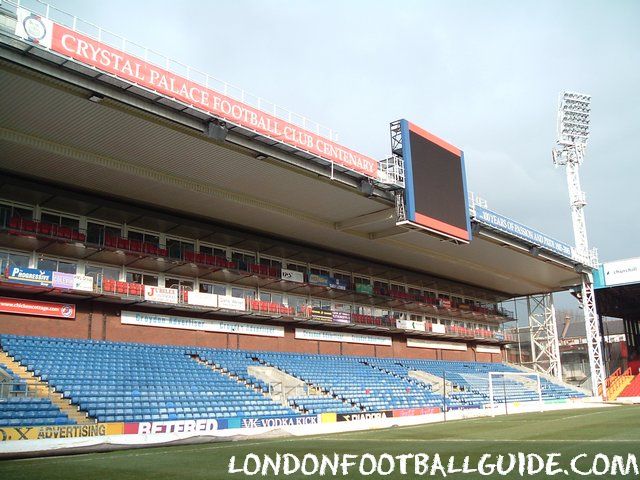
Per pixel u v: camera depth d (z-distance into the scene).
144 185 28.95
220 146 26.00
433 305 52.25
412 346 52.25
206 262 34.53
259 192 31.78
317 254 41.53
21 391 22.16
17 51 18.88
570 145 57.38
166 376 28.80
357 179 31.28
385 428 29.25
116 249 30.14
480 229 40.44
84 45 20.11
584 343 68.62
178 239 35.06
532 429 23.92
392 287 50.69
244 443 21.09
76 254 30.33
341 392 36.09
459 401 42.56
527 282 57.22
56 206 29.42
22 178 27.27
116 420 22.84
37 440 18.34
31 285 26.66
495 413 39.91
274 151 27.09
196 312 35.53
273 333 40.06
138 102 21.97
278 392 32.16
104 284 29.53
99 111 22.48
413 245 43.25
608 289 58.50
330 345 44.38
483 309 59.47
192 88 23.28
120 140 24.91
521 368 61.19
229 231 35.66
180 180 29.17
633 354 67.00
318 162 29.00
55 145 24.69
